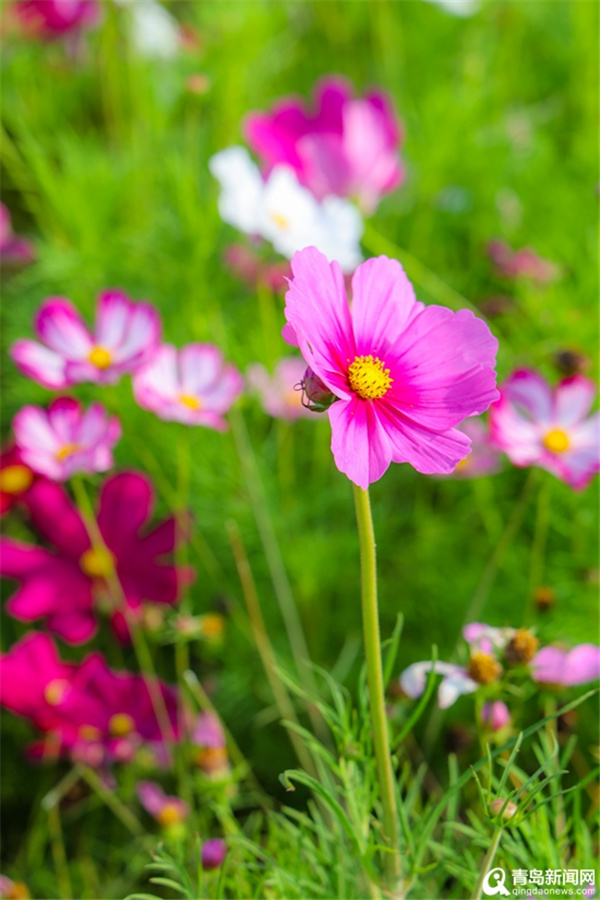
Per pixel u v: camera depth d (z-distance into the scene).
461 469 1.25
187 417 1.17
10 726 1.30
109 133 1.61
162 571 1.22
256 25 1.51
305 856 1.06
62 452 1.16
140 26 1.58
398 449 0.88
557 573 1.27
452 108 1.47
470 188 1.49
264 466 1.34
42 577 1.22
